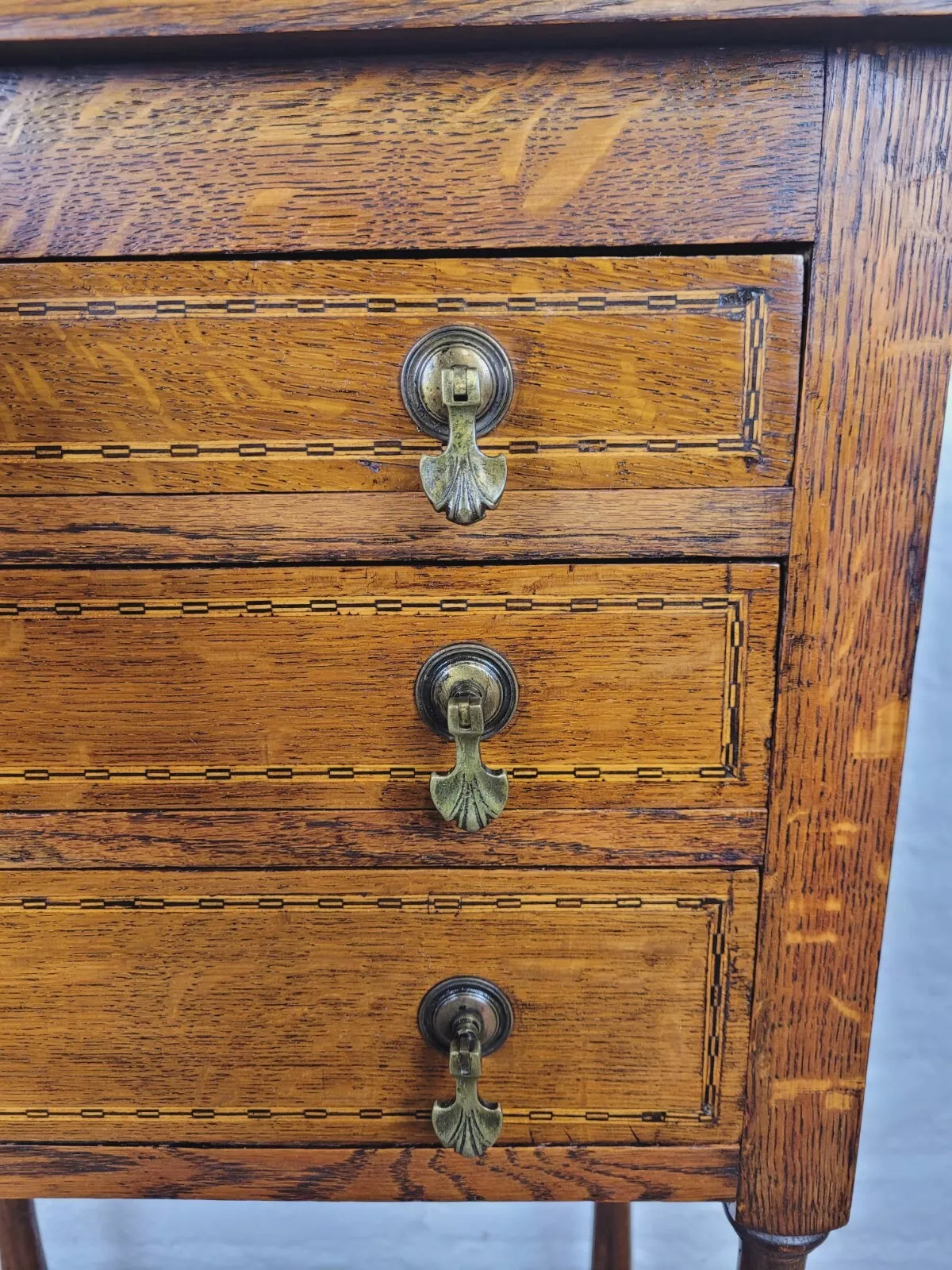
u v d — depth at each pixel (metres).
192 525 0.29
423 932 0.32
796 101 0.26
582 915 0.32
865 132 0.26
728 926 0.32
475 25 0.25
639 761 0.31
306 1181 0.34
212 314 0.28
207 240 0.27
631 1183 0.34
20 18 0.25
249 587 0.30
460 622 0.30
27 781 0.31
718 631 0.30
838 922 0.32
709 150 0.27
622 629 0.30
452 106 0.27
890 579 0.29
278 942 0.32
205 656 0.30
